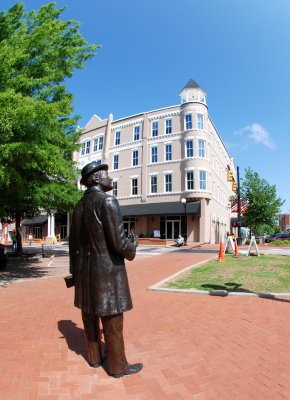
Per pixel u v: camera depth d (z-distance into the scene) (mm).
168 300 6961
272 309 6094
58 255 21141
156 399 3102
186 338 4672
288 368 3701
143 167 37531
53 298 7562
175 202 34750
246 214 36469
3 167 8266
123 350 3564
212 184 37031
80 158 44812
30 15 11383
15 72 9695
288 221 135875
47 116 8352
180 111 35906
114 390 3271
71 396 3172
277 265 11656
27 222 50656
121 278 3518
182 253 20953
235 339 4605
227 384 3367
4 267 13945
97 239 3459
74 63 10992
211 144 37281
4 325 5438
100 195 3543
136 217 36969
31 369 3738
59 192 16531
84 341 4613
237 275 9484
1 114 7633
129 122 39938
